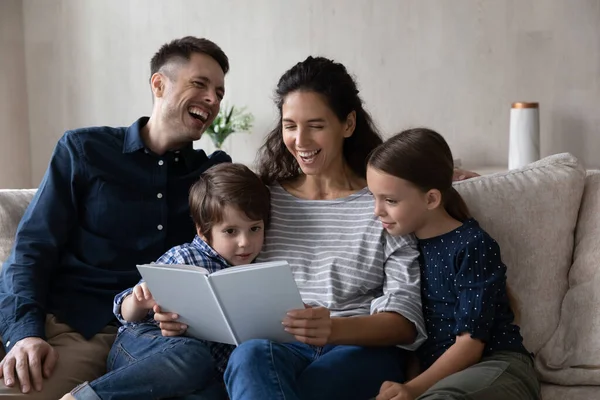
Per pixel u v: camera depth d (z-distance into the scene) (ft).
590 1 13.87
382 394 5.06
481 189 6.48
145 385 5.21
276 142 6.66
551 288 6.30
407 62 14.58
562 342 6.04
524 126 12.72
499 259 5.65
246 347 5.05
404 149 5.64
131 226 6.68
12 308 5.97
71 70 15.44
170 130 6.84
